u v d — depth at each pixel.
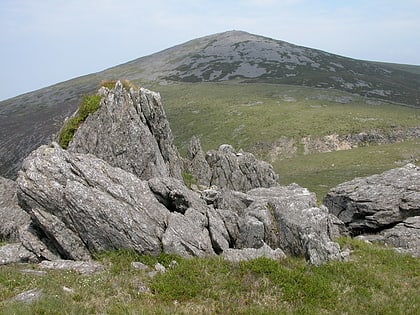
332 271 20.05
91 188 22.28
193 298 17.09
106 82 37.75
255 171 44.97
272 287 17.94
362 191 32.47
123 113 30.97
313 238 21.36
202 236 22.02
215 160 44.97
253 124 116.94
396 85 177.62
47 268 20.23
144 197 23.00
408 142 98.00
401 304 17.44
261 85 167.88
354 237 30.41
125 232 21.12
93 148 30.22
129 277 18.69
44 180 22.41
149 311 15.22
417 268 21.91
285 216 23.12
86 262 20.80
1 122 150.50
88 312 15.04
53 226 21.50
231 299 16.98
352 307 16.95
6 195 32.00
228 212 24.28
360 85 171.50
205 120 127.94
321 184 70.06
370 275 20.05
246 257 20.48
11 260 21.66
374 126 106.38
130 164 29.67
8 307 14.80
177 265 19.59
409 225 28.48
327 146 100.25
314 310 16.41
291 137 105.00
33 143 94.44
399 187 31.62
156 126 33.19
